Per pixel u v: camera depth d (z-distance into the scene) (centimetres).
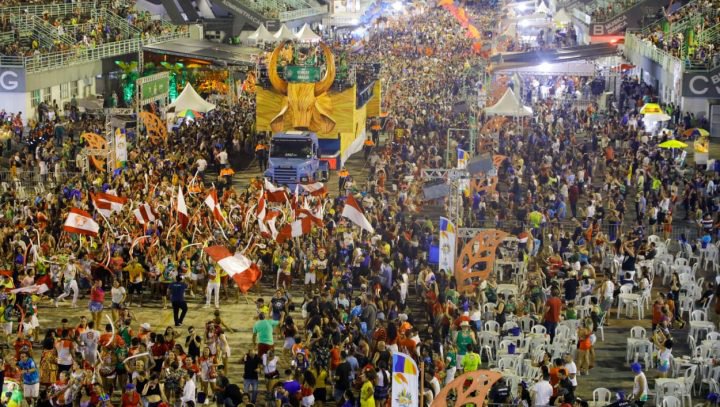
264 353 3203
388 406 2883
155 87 6488
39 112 6919
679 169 5984
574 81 8644
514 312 3688
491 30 11981
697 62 7006
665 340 3200
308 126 6284
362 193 5069
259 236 4353
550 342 3503
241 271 3250
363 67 7800
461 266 3975
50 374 3056
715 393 2970
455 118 7138
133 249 4134
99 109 6838
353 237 4272
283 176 5750
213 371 3059
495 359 3478
